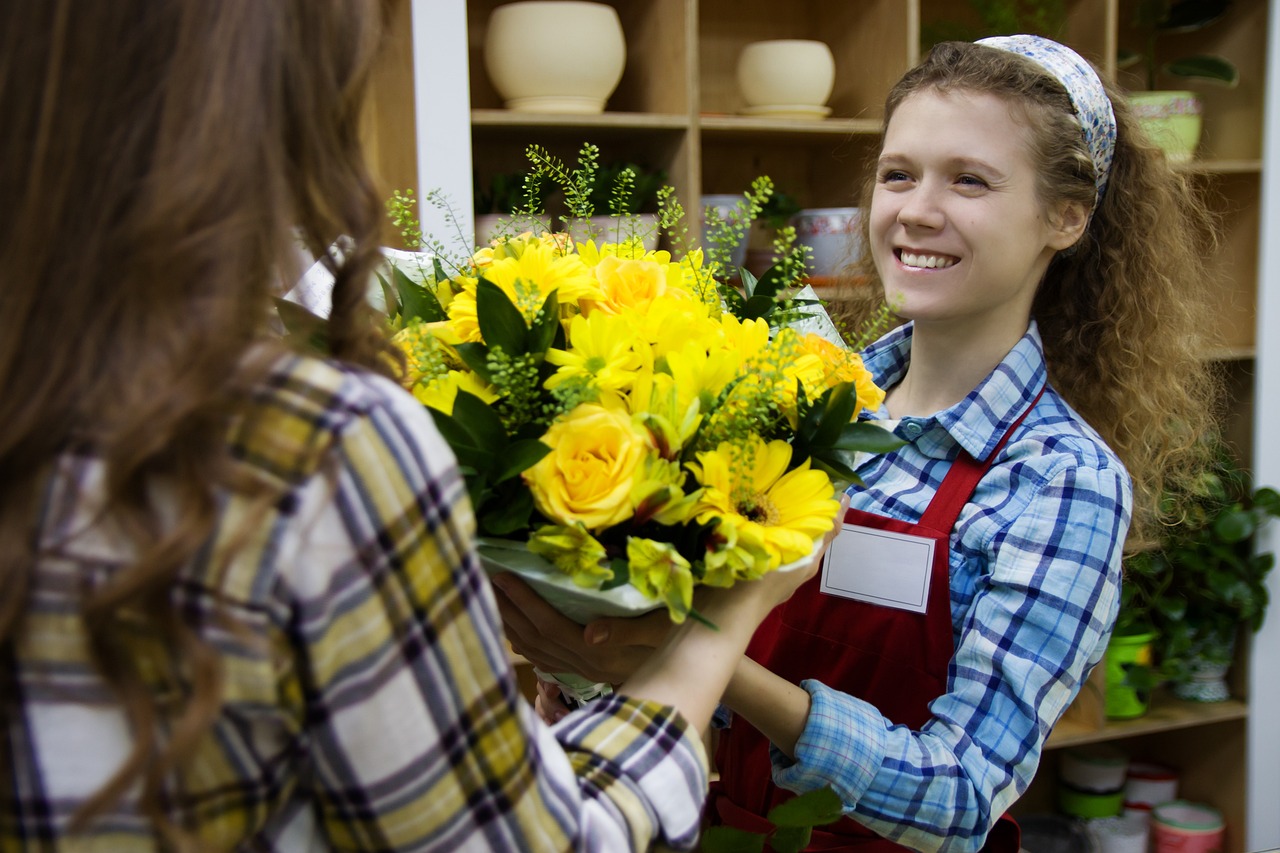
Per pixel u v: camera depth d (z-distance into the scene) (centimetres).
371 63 59
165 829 49
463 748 56
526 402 81
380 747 54
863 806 106
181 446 49
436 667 55
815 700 108
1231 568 262
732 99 268
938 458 128
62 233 50
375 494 52
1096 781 273
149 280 49
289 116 55
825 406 86
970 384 131
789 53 235
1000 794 108
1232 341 271
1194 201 158
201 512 48
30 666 49
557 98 218
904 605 119
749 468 81
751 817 123
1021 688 109
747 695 106
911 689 119
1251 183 264
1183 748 290
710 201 227
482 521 79
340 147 59
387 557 53
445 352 86
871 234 131
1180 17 265
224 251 50
